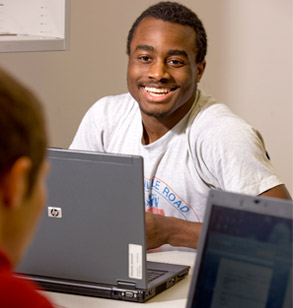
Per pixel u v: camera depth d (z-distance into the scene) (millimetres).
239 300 1057
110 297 1586
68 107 3584
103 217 1548
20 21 2281
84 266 1603
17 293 701
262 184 1902
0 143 662
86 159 1523
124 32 3668
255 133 2012
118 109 2211
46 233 1614
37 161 695
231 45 3777
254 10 3732
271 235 1048
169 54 1984
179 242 1873
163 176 2055
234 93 3814
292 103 3793
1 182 673
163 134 2057
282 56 3758
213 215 1097
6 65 3395
